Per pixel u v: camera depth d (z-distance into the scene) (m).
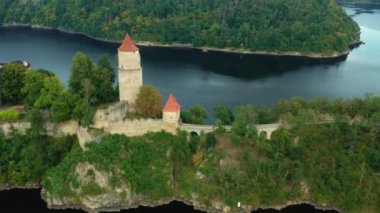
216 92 193.62
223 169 115.12
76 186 113.81
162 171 116.94
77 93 131.50
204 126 123.75
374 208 111.81
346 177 115.25
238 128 122.12
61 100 125.94
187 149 120.12
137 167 116.56
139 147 119.06
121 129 122.69
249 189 113.88
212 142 119.12
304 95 191.88
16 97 141.25
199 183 114.94
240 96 188.88
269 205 114.06
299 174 115.06
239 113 128.88
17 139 126.06
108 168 114.44
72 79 134.50
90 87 129.12
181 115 130.62
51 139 127.69
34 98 131.75
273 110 134.88
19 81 140.50
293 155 119.00
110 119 122.50
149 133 122.50
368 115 129.75
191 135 124.62
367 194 112.81
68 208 114.81
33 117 125.81
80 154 118.19
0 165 122.44
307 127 124.25
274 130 124.75
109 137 120.31
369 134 122.81
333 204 114.62
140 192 115.31
